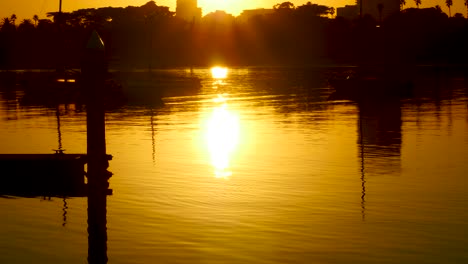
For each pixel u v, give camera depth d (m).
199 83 96.75
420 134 39.00
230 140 36.88
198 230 18.41
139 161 29.73
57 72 88.19
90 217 19.12
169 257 16.22
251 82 117.25
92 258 16.22
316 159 29.95
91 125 19.52
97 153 19.55
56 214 20.56
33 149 34.81
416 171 26.77
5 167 25.39
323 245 17.00
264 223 19.06
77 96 71.69
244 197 22.34
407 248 16.72
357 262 15.73
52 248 17.06
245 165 28.50
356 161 29.34
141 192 23.17
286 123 46.41
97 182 19.48
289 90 91.38
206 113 55.78
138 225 18.92
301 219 19.47
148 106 64.81
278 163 28.97
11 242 17.55
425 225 18.70
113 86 67.62
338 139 36.94
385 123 45.81
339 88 79.06
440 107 59.03
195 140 36.97
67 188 24.86
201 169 27.62
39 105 68.25
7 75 146.38
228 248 16.86
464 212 20.11
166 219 19.56
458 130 40.81
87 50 19.41
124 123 47.28
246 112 56.44
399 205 21.06
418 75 130.12
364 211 20.34
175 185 24.39
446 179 25.09
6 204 21.98
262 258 16.08
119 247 16.98
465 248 16.66
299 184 24.36
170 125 45.62
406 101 67.81
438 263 15.62
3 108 64.25
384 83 77.31
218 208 20.83
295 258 16.06
